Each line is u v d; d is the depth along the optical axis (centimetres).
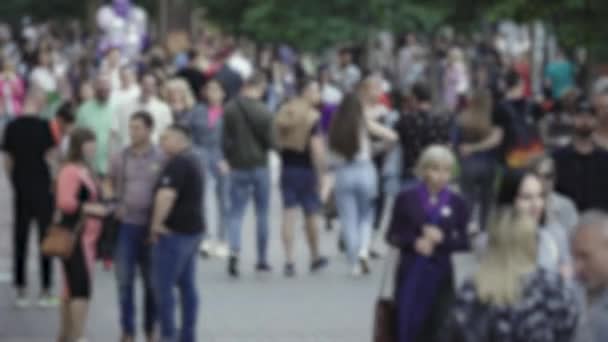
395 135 3838
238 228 3838
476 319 1673
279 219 5009
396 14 7644
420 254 2570
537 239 1761
